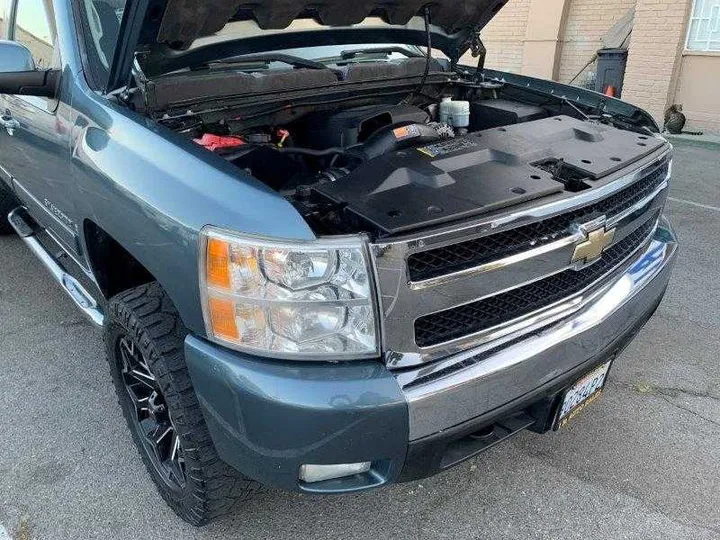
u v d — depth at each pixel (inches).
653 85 337.1
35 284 155.4
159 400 83.9
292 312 60.3
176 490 82.0
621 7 356.8
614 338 84.0
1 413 107.3
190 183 67.0
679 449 100.0
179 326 75.5
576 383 80.6
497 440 75.1
